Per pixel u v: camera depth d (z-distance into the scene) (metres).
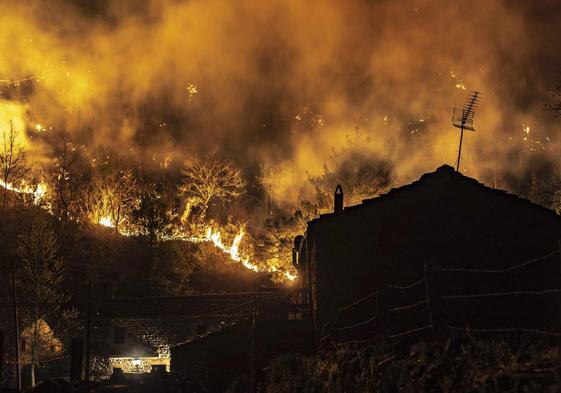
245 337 34.50
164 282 70.12
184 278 71.44
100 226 82.12
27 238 52.84
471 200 28.30
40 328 49.16
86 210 85.06
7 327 47.66
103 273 69.56
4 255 60.72
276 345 29.27
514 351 12.00
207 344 35.16
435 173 28.61
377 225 28.39
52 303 46.69
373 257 28.09
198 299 55.00
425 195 28.45
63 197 82.12
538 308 26.92
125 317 52.84
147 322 52.91
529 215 28.08
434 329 14.45
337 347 20.44
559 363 10.08
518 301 27.02
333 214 28.64
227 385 32.19
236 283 73.06
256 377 27.98
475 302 27.00
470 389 11.02
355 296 27.77
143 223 74.69
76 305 57.91
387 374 14.47
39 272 50.19
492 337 13.94
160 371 34.41
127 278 69.94
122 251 75.56
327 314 27.64
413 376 13.22
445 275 27.39
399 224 28.30
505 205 28.17
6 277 55.25
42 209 78.50
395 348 16.36
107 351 52.38
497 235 27.91
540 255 27.67
